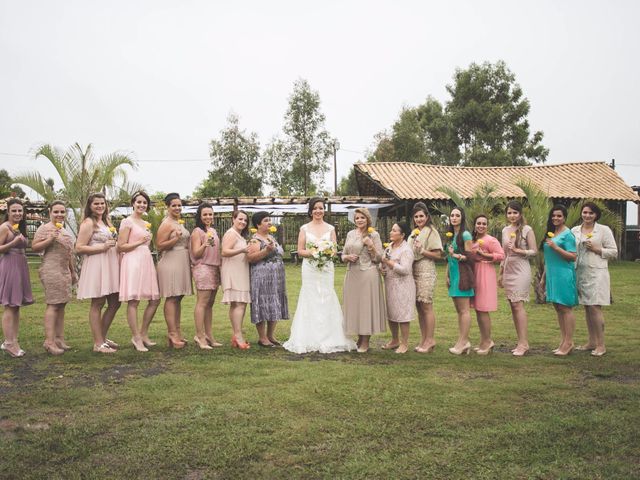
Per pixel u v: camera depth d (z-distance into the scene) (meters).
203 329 6.47
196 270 6.44
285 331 7.71
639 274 16.62
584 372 5.30
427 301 6.24
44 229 6.02
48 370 5.37
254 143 33.91
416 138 39.28
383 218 25.86
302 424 3.83
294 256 21.81
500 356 6.06
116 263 6.17
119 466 3.22
